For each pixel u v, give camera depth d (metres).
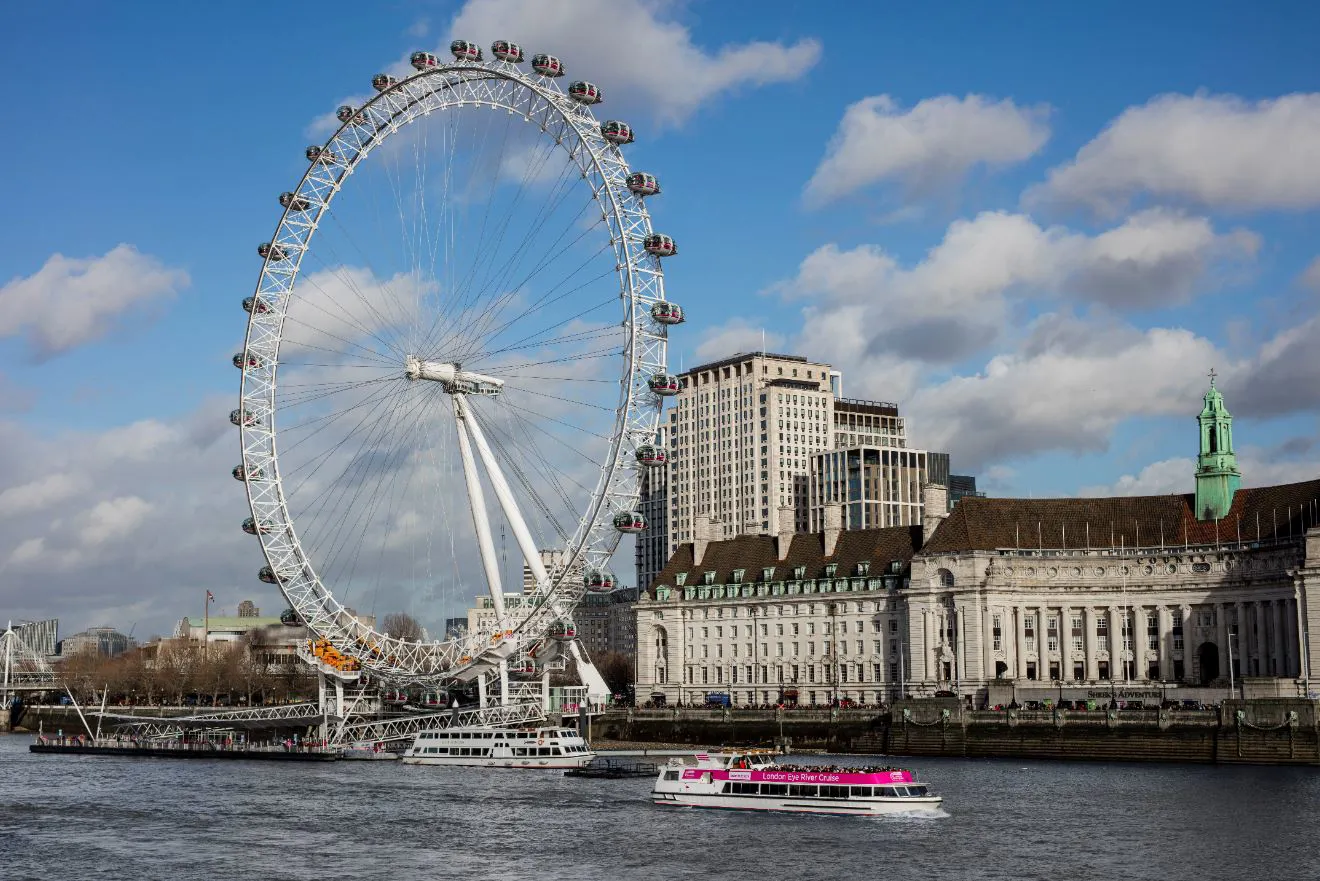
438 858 120.81
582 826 136.38
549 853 122.31
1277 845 122.00
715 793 148.25
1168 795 151.88
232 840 130.62
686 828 134.62
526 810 147.62
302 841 129.75
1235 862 115.44
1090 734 196.88
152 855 123.69
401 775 185.00
